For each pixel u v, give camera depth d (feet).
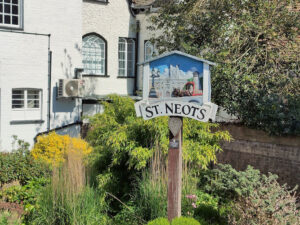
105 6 50.62
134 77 54.19
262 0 33.94
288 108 29.81
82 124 45.24
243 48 34.50
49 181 25.99
